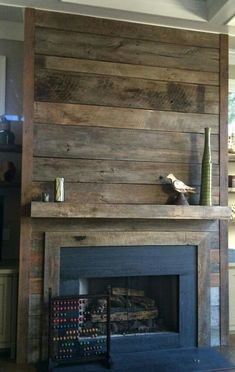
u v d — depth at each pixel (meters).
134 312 3.12
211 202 3.08
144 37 3.08
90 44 2.96
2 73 3.35
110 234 2.90
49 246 2.77
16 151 3.23
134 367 2.65
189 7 2.99
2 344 2.81
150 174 3.05
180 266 3.07
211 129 3.21
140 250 2.98
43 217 2.71
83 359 2.68
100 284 3.15
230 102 3.96
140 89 3.06
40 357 2.73
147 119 3.07
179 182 3.00
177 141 3.12
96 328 2.93
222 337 3.13
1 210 3.25
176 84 3.14
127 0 2.85
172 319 3.15
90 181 2.92
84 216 2.72
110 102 2.99
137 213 2.82
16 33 3.37
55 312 2.69
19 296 2.72
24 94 2.80
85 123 2.93
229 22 3.04
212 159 3.20
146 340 2.97
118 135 3.00
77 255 2.84
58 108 2.87
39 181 2.81
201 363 2.74
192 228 3.11
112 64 3.01
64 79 2.89
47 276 2.76
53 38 2.88
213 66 3.24
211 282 3.14
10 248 3.33
